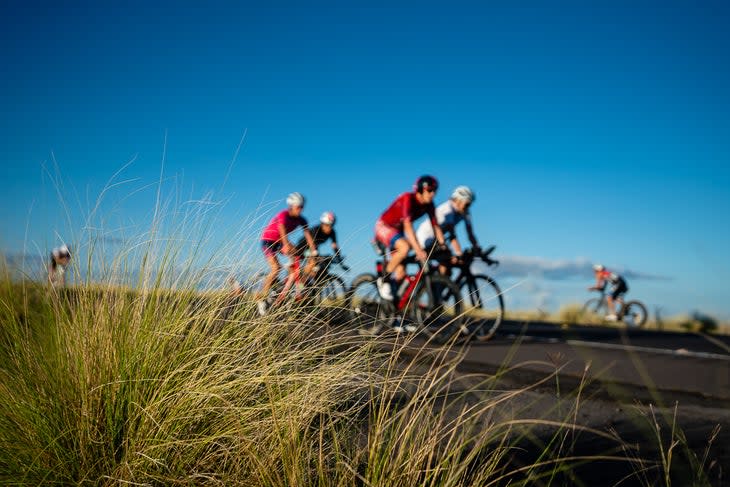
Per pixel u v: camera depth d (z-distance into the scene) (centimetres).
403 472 190
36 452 201
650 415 316
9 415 212
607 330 945
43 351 234
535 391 366
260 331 249
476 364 476
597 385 400
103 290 243
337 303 296
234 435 207
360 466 211
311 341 260
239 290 261
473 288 712
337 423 247
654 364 521
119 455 206
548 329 928
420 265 677
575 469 231
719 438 275
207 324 243
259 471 189
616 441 267
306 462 204
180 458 200
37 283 282
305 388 228
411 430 201
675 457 246
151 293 242
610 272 1495
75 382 216
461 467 198
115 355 219
